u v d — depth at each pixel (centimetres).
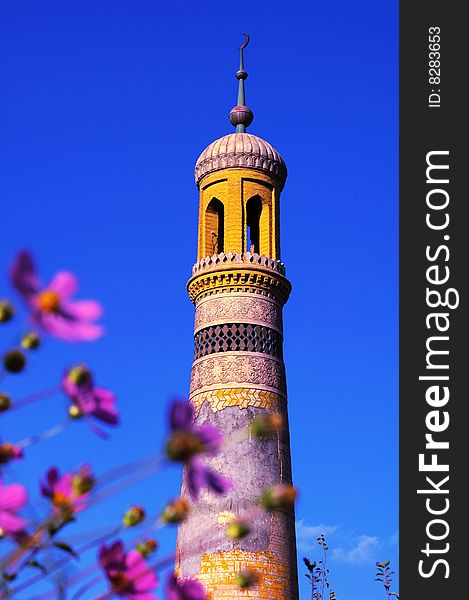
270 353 3744
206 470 309
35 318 294
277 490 355
